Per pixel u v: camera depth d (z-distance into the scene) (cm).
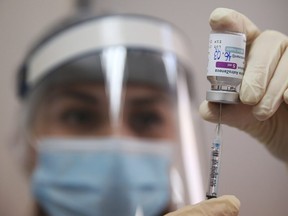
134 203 148
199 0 169
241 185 165
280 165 165
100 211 148
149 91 156
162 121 156
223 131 166
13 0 162
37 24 162
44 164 151
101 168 149
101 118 153
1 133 156
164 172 153
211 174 89
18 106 157
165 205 151
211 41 84
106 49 155
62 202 149
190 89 163
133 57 156
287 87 91
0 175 154
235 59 83
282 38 97
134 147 151
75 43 155
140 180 149
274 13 167
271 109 91
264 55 93
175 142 156
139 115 155
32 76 157
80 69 154
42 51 157
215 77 83
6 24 161
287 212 164
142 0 171
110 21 158
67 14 164
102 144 150
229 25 86
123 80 154
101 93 154
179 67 161
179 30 167
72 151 151
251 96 89
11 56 159
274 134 108
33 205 152
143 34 158
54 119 153
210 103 96
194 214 87
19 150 155
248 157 166
